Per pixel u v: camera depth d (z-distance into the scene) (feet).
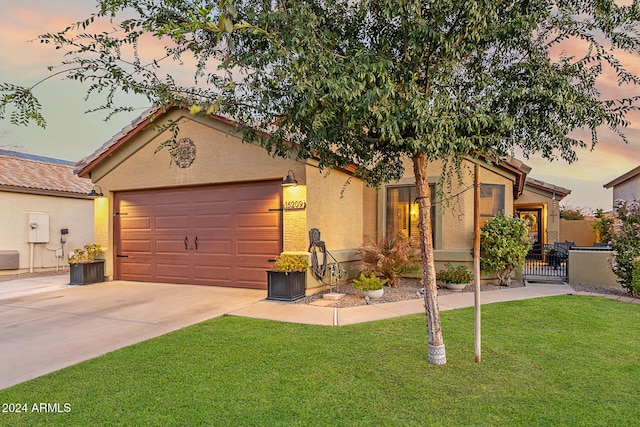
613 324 17.44
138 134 31.68
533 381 11.30
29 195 41.42
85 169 33.50
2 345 15.14
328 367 12.41
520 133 12.23
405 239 29.22
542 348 14.11
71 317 19.67
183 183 30.04
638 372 11.95
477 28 10.78
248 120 13.14
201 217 30.25
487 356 13.32
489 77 11.76
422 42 11.02
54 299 24.50
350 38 12.32
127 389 10.98
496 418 9.27
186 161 29.94
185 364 12.80
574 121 11.74
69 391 10.93
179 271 31.04
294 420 9.22
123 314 20.22
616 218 27.78
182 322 18.45
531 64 11.85
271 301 23.39
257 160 27.37
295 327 17.28
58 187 44.09
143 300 23.93
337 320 18.52
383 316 19.27
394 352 13.74
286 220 26.20
